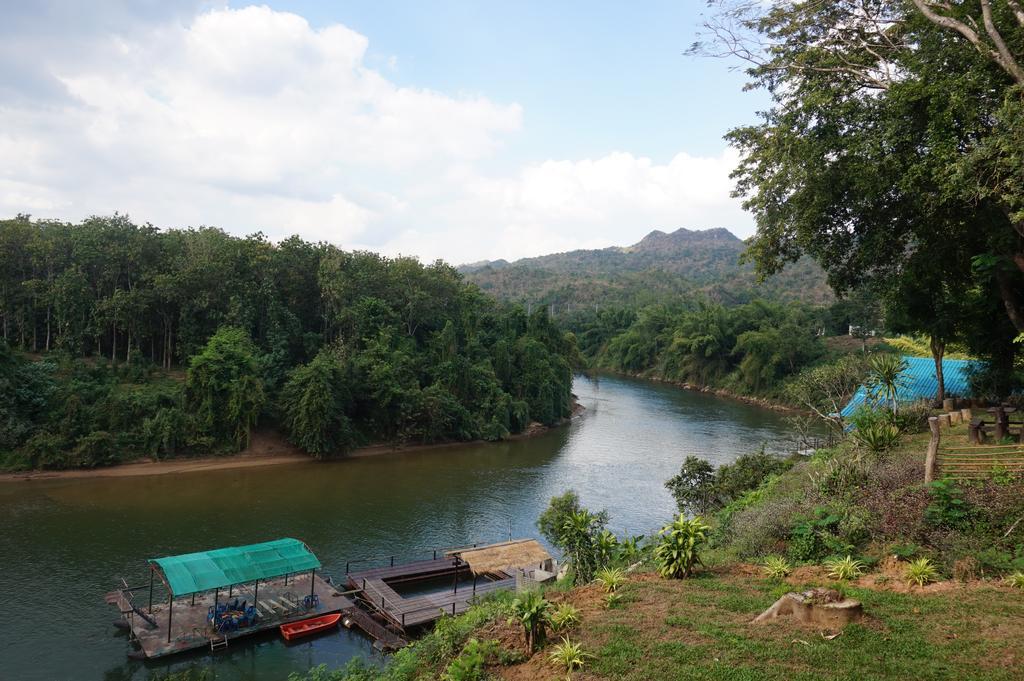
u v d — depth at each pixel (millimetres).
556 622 11062
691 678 8734
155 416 46781
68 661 21219
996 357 28266
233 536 32844
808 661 8828
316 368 51438
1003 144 12383
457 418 60594
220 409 49000
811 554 14117
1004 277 19297
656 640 10047
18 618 23703
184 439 46875
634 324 125812
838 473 17484
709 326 98625
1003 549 12172
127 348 57875
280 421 52312
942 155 13844
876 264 20391
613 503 40688
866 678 8242
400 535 34562
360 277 66188
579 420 73125
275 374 53875
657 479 46969
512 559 30547
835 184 17125
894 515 13812
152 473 44250
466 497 42000
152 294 53844
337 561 30656
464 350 70250
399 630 23953
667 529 14477
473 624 12875
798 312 98125
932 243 18969
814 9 17844
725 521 20156
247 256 59188
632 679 8906
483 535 35094
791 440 57031
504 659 10422
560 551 32625
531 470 49781
